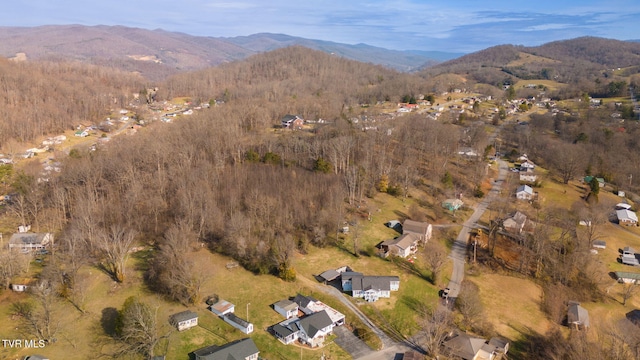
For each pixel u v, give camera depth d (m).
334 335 86.62
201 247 110.81
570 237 123.19
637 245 130.88
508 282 107.19
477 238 124.50
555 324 94.50
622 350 77.94
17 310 86.50
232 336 83.38
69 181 135.50
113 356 76.75
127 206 120.25
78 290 90.06
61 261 99.06
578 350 79.25
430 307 95.56
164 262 96.62
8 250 98.94
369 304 95.44
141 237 114.12
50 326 82.12
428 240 122.62
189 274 90.31
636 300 105.38
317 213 121.69
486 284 105.81
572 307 98.00
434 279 103.56
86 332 82.19
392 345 84.50
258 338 83.31
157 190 130.12
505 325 92.62
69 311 87.12
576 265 112.44
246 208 122.81
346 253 113.25
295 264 107.56
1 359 74.81
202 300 92.81
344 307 93.88
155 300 91.38
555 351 84.19
